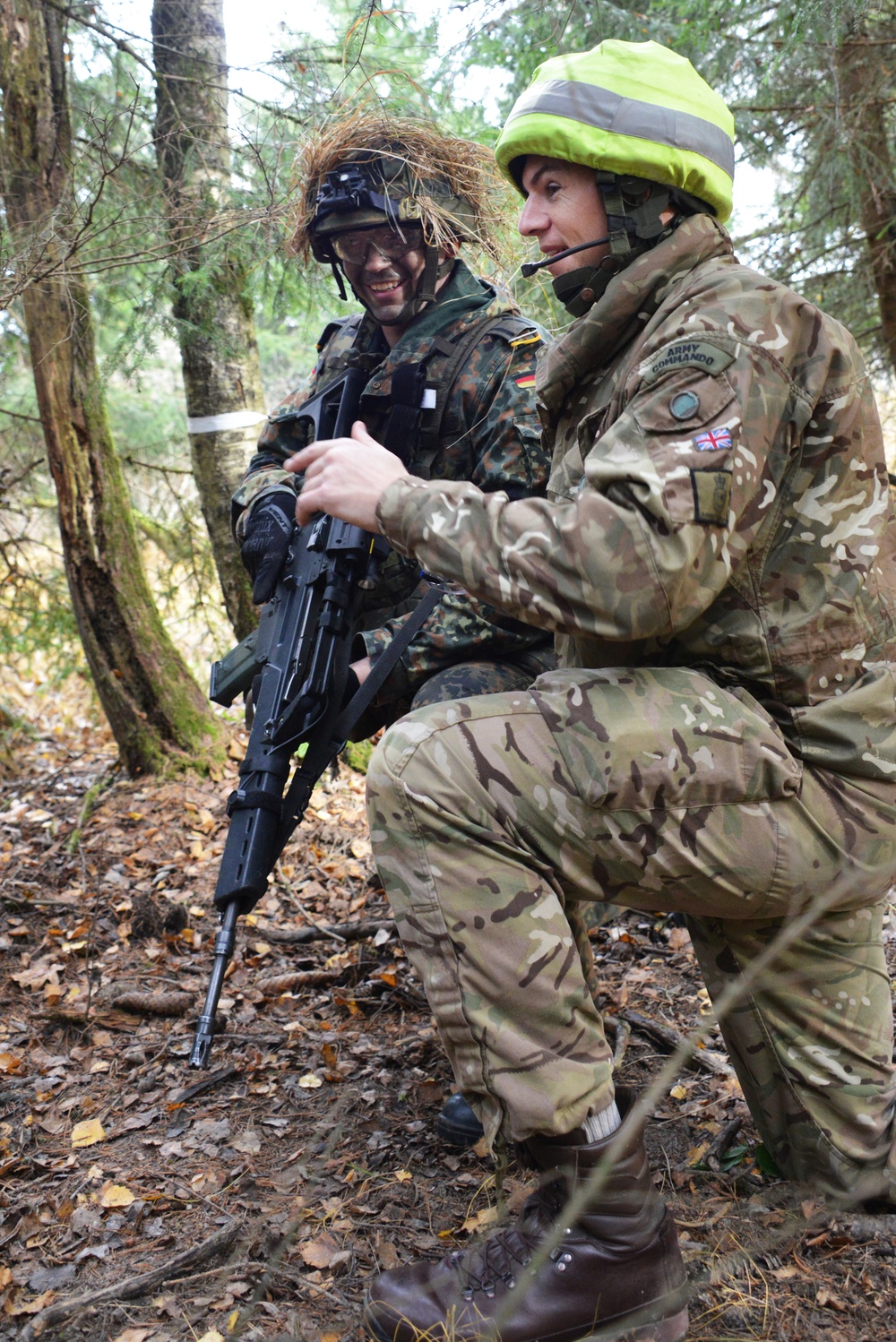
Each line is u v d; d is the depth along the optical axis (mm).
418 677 2199
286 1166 2072
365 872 3582
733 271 1611
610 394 1726
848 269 3732
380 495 1605
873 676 1633
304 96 3197
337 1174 2029
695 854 1546
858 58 3186
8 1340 1630
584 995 1557
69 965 3047
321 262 2604
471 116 3121
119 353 3709
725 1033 1811
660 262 1673
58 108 3664
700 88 1730
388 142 2434
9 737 5301
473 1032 1522
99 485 4285
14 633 5344
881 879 1636
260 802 1974
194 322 4090
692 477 1438
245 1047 2566
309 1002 2791
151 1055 2561
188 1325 1639
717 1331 1541
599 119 1667
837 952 1698
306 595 2199
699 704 1553
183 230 3289
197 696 4520
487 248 2604
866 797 1609
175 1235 1873
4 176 3637
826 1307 1569
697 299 1587
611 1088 1553
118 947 3146
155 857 3787
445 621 2189
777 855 1567
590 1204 1510
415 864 1549
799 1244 1689
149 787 4277
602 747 1514
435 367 2350
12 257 2998
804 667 1593
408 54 3211
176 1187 2023
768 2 3088
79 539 4281
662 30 3191
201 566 5152
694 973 2711
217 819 4055
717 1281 1622
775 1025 1738
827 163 3354
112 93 4008
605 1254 1500
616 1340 1491
